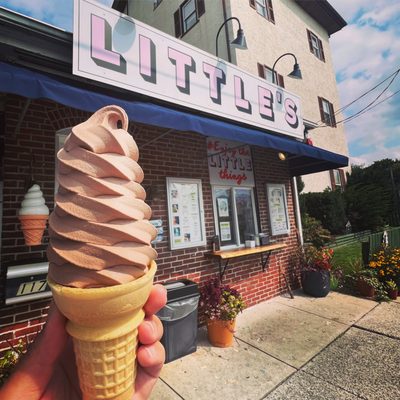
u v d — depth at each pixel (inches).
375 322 178.9
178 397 112.9
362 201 605.3
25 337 115.3
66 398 37.9
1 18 102.3
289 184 268.2
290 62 539.2
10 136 120.0
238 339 161.2
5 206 115.8
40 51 113.3
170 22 521.3
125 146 39.6
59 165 37.1
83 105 95.0
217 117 177.9
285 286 243.6
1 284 112.5
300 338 160.4
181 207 177.6
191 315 146.6
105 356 33.6
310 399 110.2
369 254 271.4
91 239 32.8
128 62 131.1
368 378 121.6
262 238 220.2
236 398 111.8
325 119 619.5
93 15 121.2
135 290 32.6
